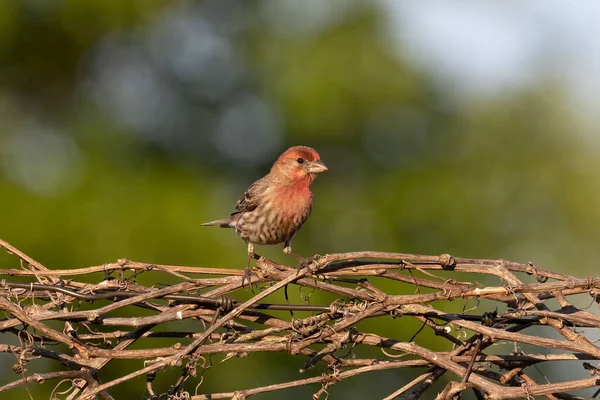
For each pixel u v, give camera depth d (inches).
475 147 631.2
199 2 664.4
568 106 642.2
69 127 642.8
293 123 616.7
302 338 252.5
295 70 622.8
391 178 623.2
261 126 641.6
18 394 487.5
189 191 592.4
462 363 250.1
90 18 620.7
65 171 594.9
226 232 568.4
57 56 639.8
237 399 244.5
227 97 662.5
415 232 613.9
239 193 649.6
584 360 249.3
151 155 642.8
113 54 657.6
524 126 637.9
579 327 257.4
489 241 612.1
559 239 618.8
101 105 653.3
